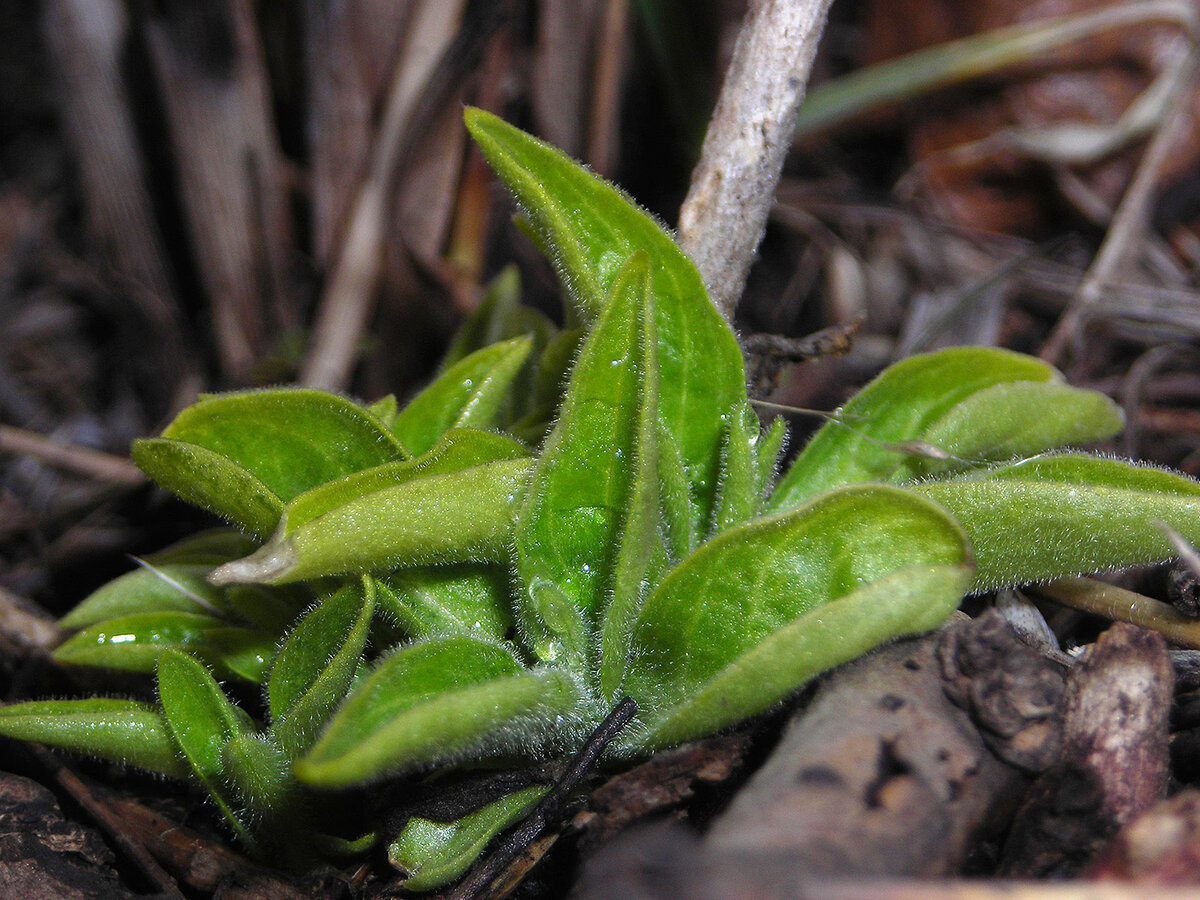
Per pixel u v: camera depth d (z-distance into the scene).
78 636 0.12
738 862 0.08
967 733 0.10
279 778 0.11
